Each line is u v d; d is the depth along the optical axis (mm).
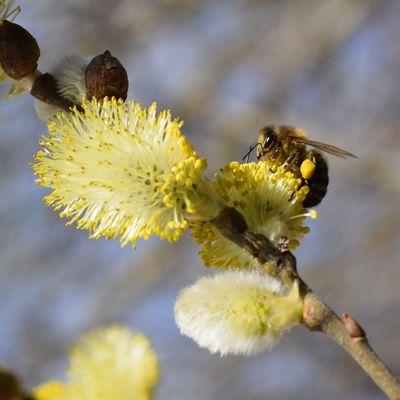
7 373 269
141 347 270
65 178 301
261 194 299
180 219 298
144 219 299
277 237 294
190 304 291
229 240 299
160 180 299
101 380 268
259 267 293
